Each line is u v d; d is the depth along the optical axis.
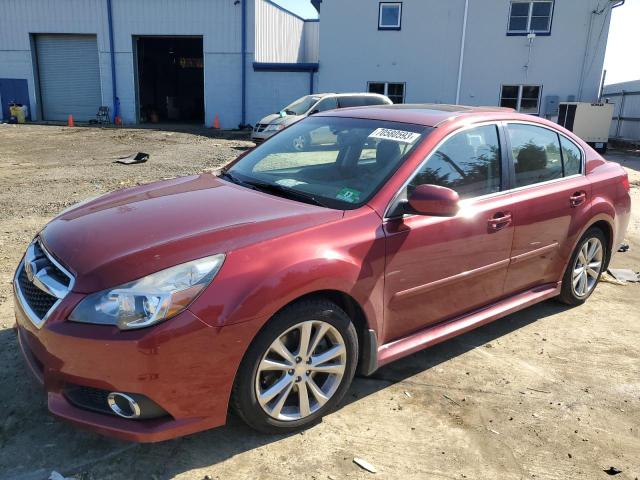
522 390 3.39
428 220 3.19
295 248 2.67
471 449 2.82
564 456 2.80
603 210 4.46
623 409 3.24
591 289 4.78
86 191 8.90
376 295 2.99
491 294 3.77
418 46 22.27
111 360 2.31
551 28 21.09
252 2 24.61
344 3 22.56
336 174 3.39
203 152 15.16
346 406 3.13
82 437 2.76
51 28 26.52
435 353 3.82
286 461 2.65
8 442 2.70
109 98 27.14
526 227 3.81
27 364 2.66
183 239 2.60
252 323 2.48
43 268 2.66
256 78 25.20
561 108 20.41
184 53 32.59
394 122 3.64
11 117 26.78
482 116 3.73
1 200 8.07
